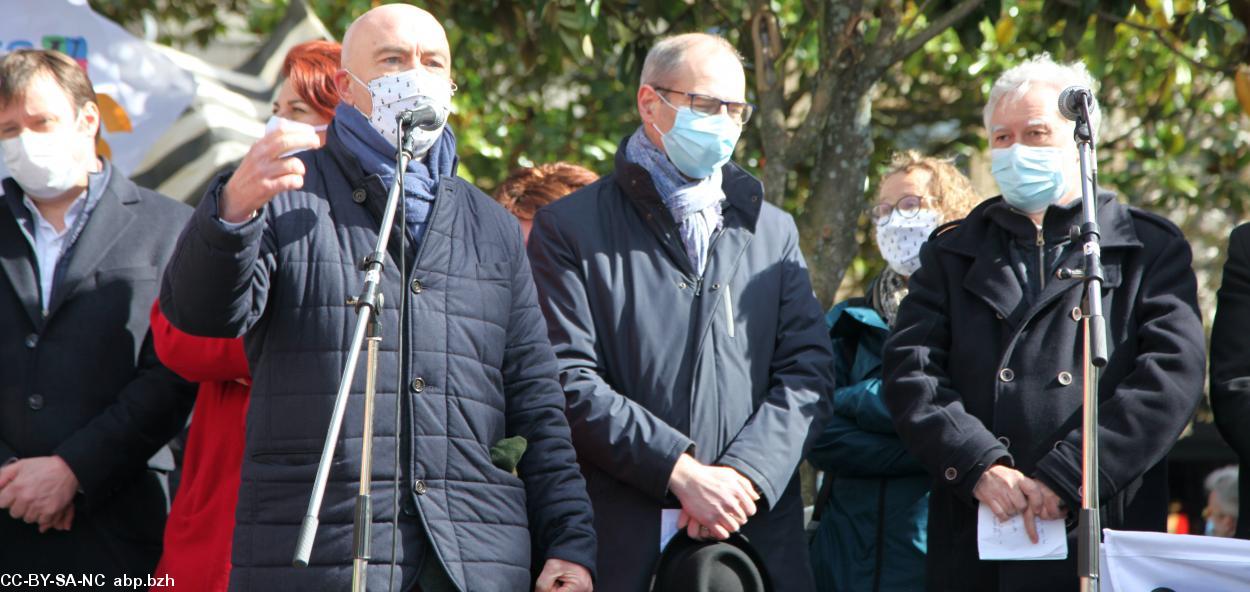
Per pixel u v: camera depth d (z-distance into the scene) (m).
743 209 8.12
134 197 8.60
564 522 6.82
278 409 6.35
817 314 8.09
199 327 6.10
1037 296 7.57
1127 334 7.42
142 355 8.24
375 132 6.79
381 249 5.96
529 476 6.91
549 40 12.80
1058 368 7.35
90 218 8.34
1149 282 7.49
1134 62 15.80
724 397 7.59
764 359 7.82
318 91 8.87
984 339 7.58
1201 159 17.20
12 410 7.99
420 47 6.91
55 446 7.97
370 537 6.12
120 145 12.10
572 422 7.41
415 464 6.33
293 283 6.41
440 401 6.45
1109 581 6.88
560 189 9.85
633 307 7.72
